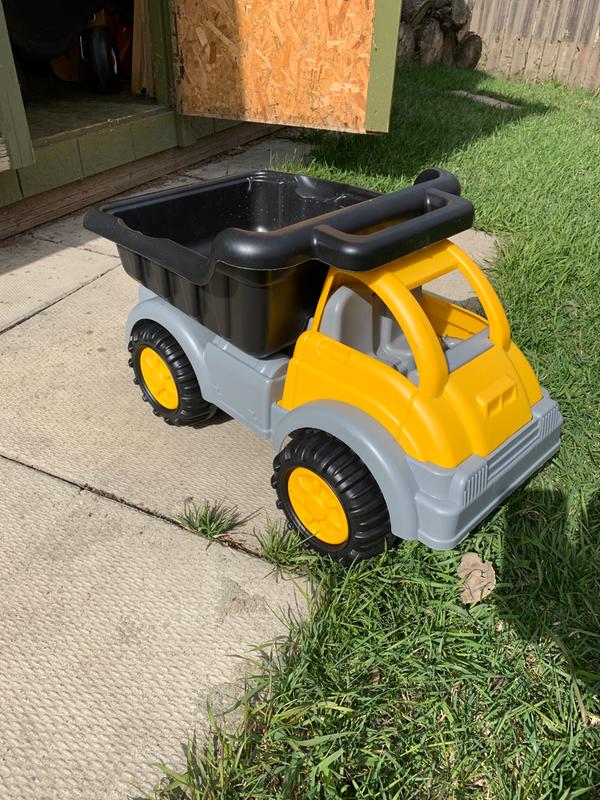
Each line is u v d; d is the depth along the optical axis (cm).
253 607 177
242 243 156
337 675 158
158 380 233
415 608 174
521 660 163
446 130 607
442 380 163
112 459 225
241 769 140
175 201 231
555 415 191
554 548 192
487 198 446
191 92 468
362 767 144
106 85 505
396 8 383
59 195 404
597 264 360
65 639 168
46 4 405
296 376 187
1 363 271
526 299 316
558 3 941
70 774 141
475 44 1010
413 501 164
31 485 213
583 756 145
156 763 142
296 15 413
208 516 199
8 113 331
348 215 166
